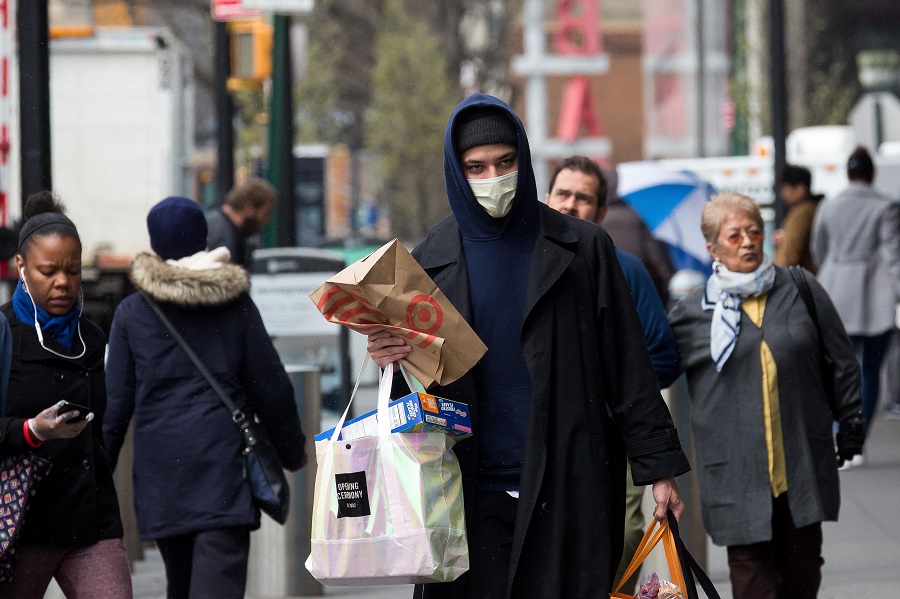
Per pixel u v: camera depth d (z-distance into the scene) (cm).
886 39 16625
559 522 1367
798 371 1825
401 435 1340
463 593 1390
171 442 1836
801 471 1812
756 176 5959
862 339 3653
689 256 4025
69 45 6500
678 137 9606
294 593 2416
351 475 1339
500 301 1401
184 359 1848
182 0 10331
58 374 1608
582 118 13075
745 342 1827
